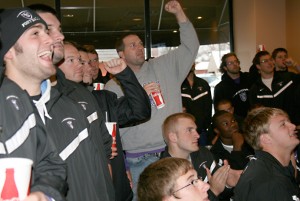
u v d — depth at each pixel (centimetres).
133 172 329
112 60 258
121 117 271
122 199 269
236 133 354
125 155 334
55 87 215
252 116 252
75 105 200
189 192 173
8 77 175
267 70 509
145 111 265
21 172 114
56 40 210
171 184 173
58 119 186
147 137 327
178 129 291
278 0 686
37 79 176
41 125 160
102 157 218
